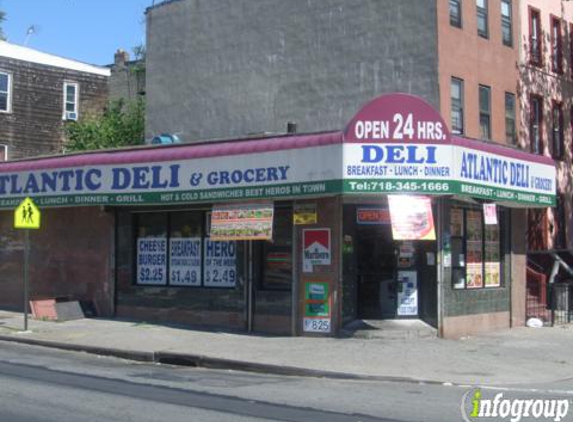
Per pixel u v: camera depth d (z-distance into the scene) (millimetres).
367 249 17516
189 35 25719
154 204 18906
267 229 17094
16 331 18359
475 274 19000
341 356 14539
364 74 21219
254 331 18078
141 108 34125
